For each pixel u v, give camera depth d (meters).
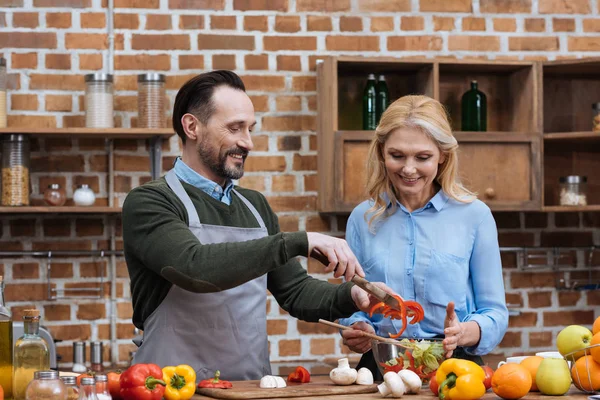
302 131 4.45
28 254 4.23
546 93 4.64
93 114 4.10
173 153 4.37
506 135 4.28
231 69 4.41
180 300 2.56
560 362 2.21
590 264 4.68
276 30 4.44
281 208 4.43
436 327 2.88
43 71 4.29
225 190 2.72
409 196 2.95
